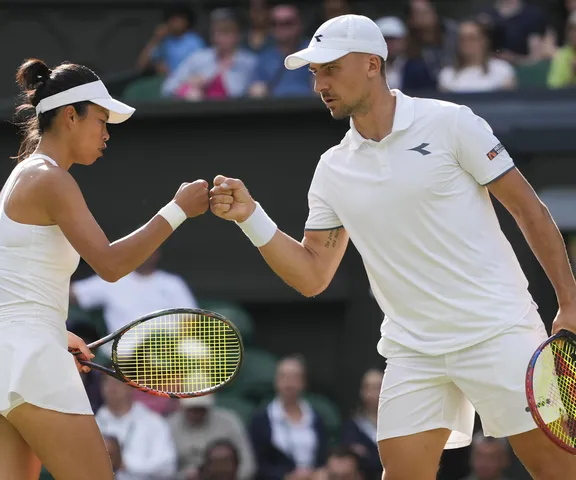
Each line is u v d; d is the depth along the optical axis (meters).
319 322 34.75
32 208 16.86
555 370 17.55
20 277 16.89
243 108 34.53
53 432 16.72
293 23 37.50
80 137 17.36
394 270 17.77
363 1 41.75
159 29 39.91
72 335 18.36
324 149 34.44
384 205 17.58
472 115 17.62
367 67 17.62
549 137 33.81
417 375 17.83
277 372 33.22
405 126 17.53
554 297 33.38
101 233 16.83
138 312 32.94
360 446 31.44
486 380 17.45
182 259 34.94
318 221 18.55
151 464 30.44
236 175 34.72
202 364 19.75
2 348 16.73
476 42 36.53
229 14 37.88
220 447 30.50
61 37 41.50
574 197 33.72
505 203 17.64
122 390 30.91
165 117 34.69
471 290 17.48
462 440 18.61
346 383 34.56
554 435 16.47
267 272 34.78
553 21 42.03
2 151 35.03
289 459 32.00
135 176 34.91
